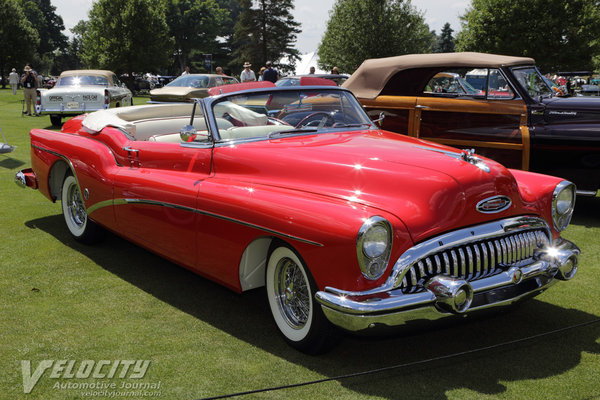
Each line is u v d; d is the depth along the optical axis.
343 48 29.86
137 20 43.81
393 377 2.82
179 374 2.85
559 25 25.81
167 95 13.97
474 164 3.14
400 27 28.94
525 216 3.14
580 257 4.75
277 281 3.18
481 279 2.84
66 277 4.23
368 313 2.57
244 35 71.56
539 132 6.23
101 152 4.55
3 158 9.30
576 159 6.05
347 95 4.34
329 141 3.68
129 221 4.20
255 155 3.48
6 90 39.75
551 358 3.02
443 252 2.77
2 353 3.05
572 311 3.67
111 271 4.39
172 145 4.00
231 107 3.84
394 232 2.66
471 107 6.69
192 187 3.59
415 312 2.63
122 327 3.38
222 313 3.62
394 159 3.19
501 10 26.72
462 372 2.87
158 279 4.23
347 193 2.99
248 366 2.93
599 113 5.91
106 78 15.49
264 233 3.03
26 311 3.59
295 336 3.07
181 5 84.06
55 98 13.96
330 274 2.70
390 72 7.46
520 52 26.69
